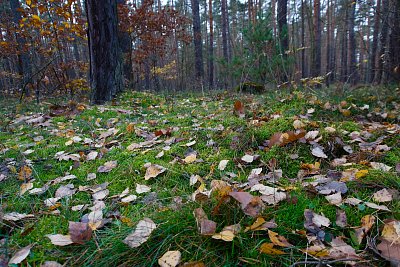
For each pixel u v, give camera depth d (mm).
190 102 5312
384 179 1595
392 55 5348
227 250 1138
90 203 1618
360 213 1321
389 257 1025
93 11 5031
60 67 6656
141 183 1838
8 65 11516
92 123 3543
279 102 3762
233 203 1336
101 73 5305
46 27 5715
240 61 7102
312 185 1562
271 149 2133
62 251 1196
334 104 3547
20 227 1396
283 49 6484
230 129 2633
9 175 2004
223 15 17719
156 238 1213
